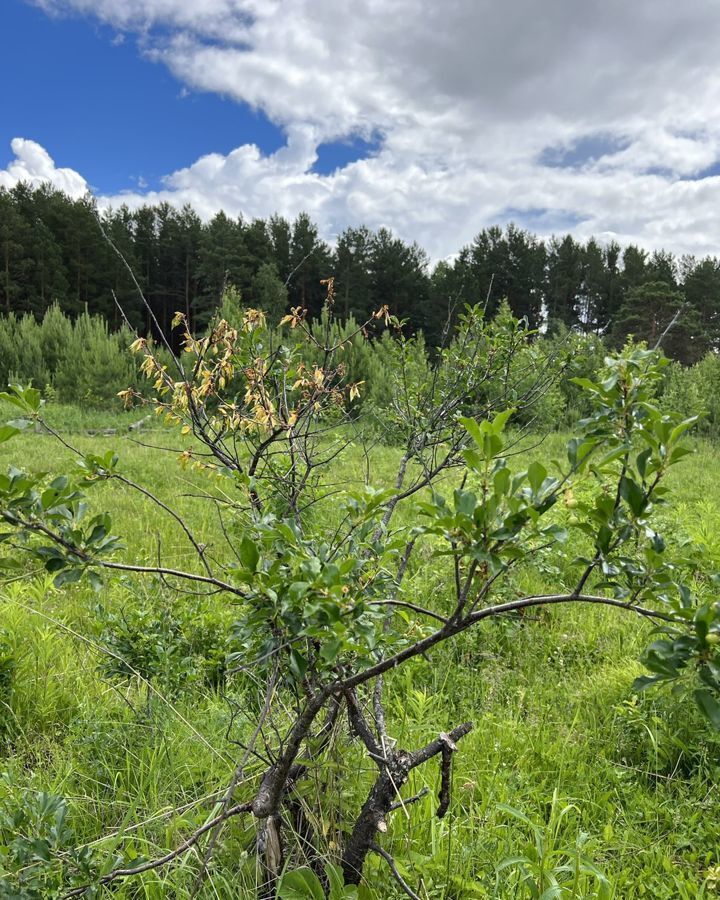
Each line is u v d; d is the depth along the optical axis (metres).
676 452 1.27
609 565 1.34
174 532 5.96
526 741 2.98
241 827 2.13
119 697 3.16
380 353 15.62
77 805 2.36
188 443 10.43
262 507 2.50
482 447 1.25
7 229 36.47
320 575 1.31
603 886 1.94
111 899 1.88
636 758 3.04
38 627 3.63
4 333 19.55
